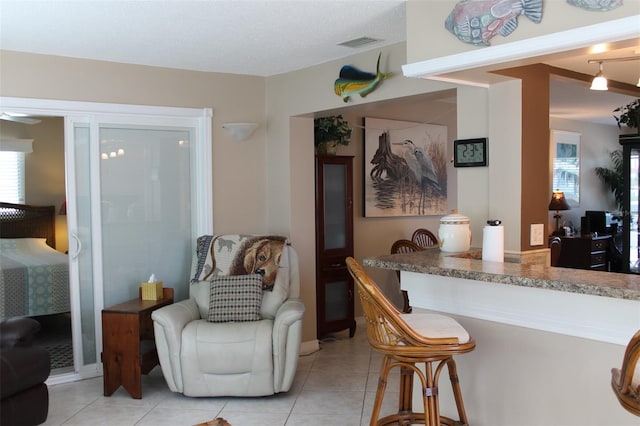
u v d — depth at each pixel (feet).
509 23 8.86
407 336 7.81
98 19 11.43
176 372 12.96
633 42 7.89
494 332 9.16
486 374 9.29
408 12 10.37
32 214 20.61
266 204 17.48
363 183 19.81
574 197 25.96
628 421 7.78
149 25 11.84
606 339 7.89
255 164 17.26
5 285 16.51
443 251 11.21
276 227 17.22
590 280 7.64
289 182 16.74
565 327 8.29
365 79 14.05
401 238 21.18
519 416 8.89
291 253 15.31
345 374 14.85
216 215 16.60
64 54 14.24
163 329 13.00
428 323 8.55
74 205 14.73
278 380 12.96
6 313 16.49
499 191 11.37
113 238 15.29
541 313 8.53
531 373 8.72
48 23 11.66
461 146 11.96
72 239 14.71
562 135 25.05
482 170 11.72
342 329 18.29
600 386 7.98
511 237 11.20
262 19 11.44
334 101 15.16
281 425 11.68
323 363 15.83
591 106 21.57
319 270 17.65
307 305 17.06
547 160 11.64
